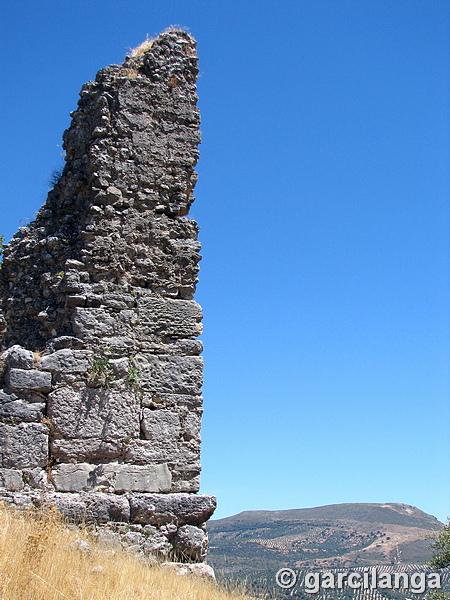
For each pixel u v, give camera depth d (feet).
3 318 43.73
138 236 43.57
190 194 45.62
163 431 40.40
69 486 37.93
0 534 29.76
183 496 39.14
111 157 44.50
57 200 46.39
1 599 25.02
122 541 37.32
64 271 42.57
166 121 46.09
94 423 39.24
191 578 34.99
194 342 42.39
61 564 29.37
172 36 48.19
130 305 42.01
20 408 38.29
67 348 40.06
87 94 46.57
